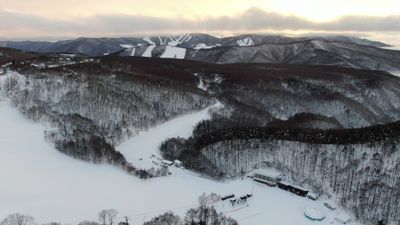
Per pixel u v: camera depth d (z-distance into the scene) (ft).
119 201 585.22
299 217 594.65
